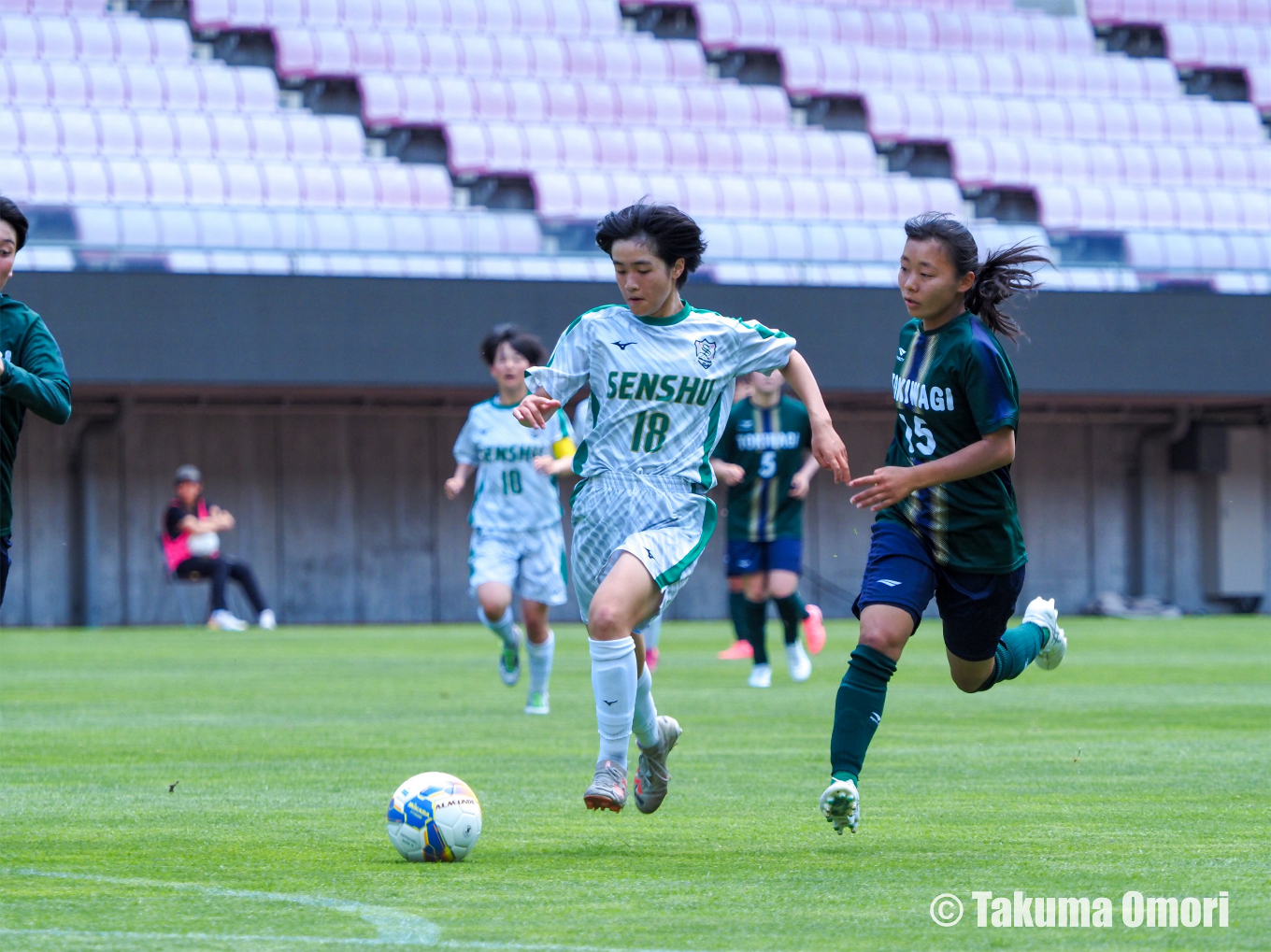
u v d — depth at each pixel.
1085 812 16.75
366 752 23.14
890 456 15.75
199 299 70.62
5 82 84.12
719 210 90.00
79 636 65.25
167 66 86.62
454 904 11.42
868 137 94.75
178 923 10.67
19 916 10.94
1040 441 89.31
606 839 14.88
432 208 85.88
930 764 21.53
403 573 82.69
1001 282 14.76
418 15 93.31
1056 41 103.62
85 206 72.00
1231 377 81.00
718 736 25.80
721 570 87.12
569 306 74.56
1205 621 80.50
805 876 12.70
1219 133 101.00
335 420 81.81
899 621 14.34
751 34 97.31
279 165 83.88
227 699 33.59
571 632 72.62
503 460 30.61
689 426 15.34
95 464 78.06
